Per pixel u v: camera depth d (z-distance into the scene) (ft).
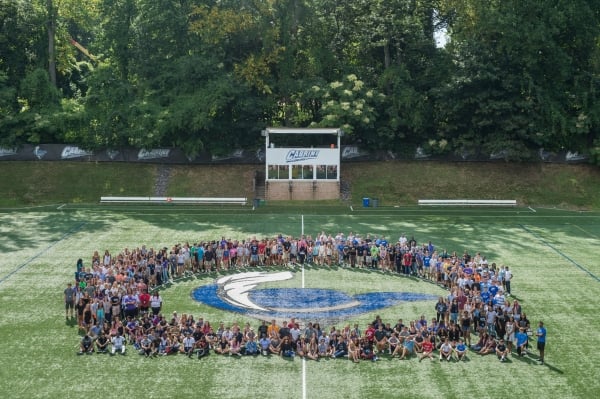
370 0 287.07
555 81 273.13
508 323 122.62
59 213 219.20
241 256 166.91
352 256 166.91
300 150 245.65
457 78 261.24
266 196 245.45
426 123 274.57
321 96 271.08
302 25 285.64
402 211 229.25
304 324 131.23
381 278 158.81
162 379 108.37
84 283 135.54
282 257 169.07
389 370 112.57
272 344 119.44
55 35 298.97
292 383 107.65
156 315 126.31
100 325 124.36
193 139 261.65
